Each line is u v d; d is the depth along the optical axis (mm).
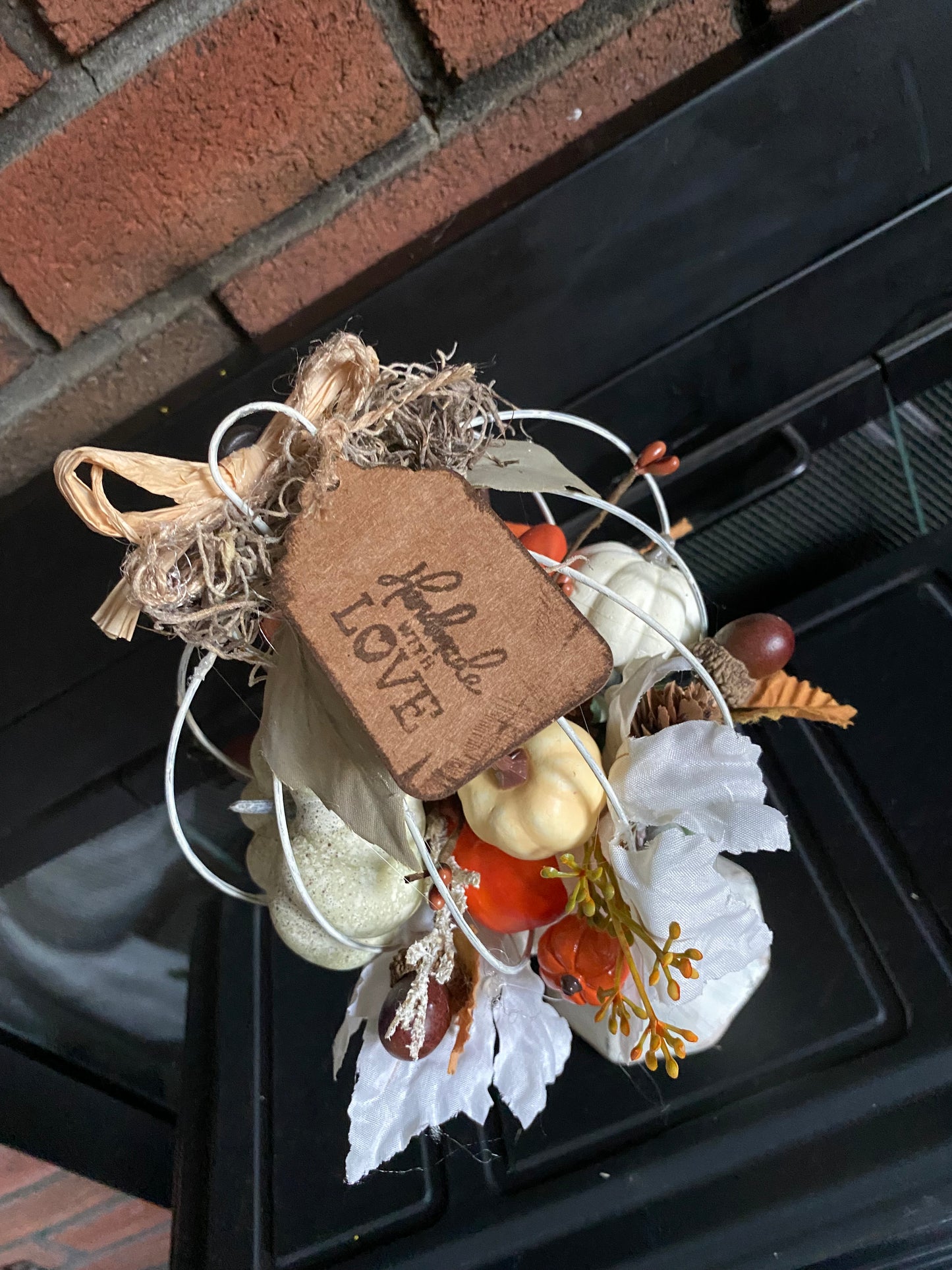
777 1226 349
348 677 250
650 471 354
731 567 531
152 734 503
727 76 378
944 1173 341
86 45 356
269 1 357
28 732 487
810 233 417
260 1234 415
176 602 244
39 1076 533
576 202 395
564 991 335
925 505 517
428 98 397
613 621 348
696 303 431
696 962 315
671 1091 391
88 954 571
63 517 434
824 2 377
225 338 448
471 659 254
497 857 325
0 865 527
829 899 415
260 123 387
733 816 301
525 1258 372
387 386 268
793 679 383
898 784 435
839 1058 377
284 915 346
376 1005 368
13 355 427
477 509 250
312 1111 445
